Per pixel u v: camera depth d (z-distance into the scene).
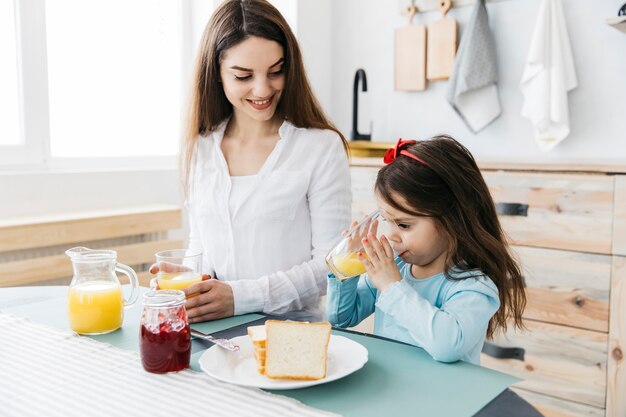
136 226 2.29
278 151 1.38
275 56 1.29
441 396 0.78
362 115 3.00
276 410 0.73
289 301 1.25
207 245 1.42
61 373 0.85
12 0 2.20
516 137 2.54
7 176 2.12
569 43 2.33
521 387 2.10
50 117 2.38
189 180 1.48
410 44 2.74
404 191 1.06
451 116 2.72
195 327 1.09
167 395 0.78
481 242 1.10
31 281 1.98
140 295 1.33
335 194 1.39
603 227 1.91
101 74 2.56
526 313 2.07
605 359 1.94
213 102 1.43
